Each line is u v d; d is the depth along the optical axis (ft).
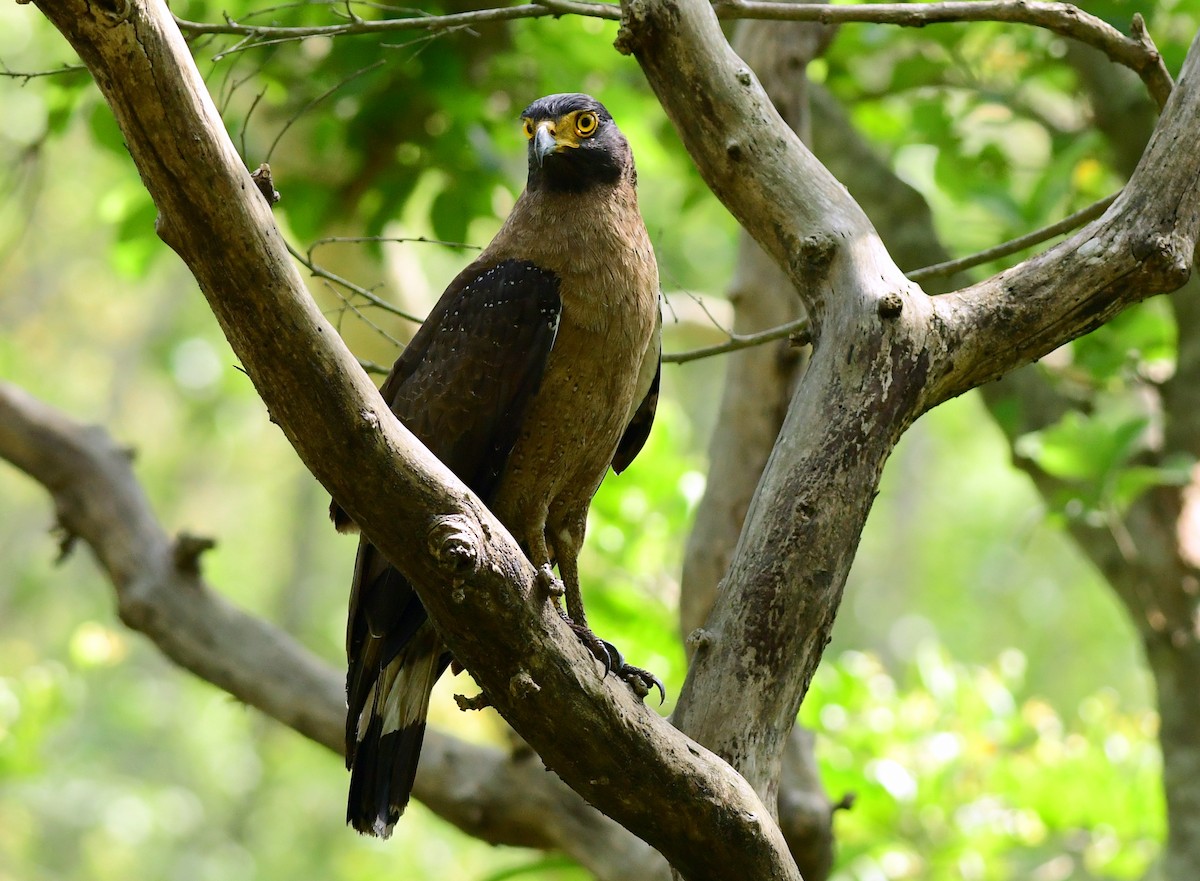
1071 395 38.63
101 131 36.19
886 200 38.52
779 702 18.51
